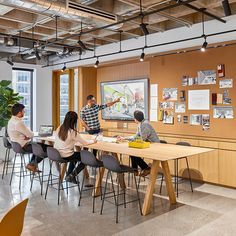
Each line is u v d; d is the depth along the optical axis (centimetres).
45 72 892
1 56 780
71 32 594
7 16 499
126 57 666
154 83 627
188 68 561
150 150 399
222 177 501
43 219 363
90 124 683
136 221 357
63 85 900
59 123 920
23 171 581
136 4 423
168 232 325
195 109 550
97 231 329
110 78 784
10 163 714
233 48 494
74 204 418
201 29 530
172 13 477
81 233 324
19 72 864
